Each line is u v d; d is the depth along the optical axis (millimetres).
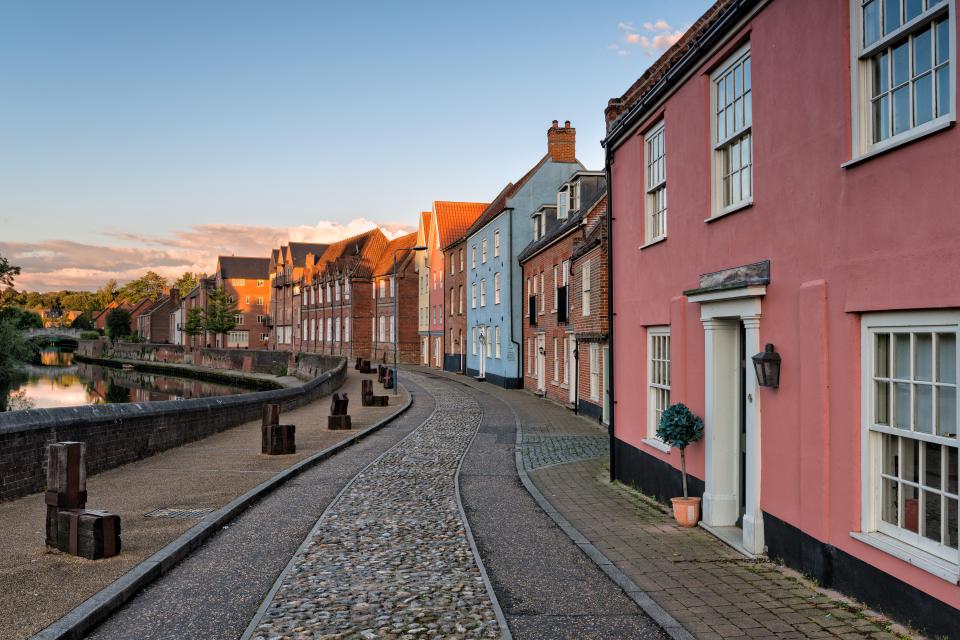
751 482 7473
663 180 10336
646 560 7273
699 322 8867
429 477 12461
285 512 9711
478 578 6723
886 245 5348
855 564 5723
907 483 5270
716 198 8500
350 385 37875
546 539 8266
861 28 5715
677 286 9594
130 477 11992
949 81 4816
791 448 6727
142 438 14180
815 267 6309
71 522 7086
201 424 17609
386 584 6531
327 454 15047
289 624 5527
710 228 8555
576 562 7328
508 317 34719
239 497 10180
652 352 10852
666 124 10008
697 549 7668
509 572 6984
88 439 12125
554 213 30969
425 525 8891
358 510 9773
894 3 5355
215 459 14148
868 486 5625
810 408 6312
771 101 7098
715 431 8469
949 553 4816
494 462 14148
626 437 11758
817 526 6219
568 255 25031
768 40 7145
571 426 20031
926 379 5105
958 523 4719
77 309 174000
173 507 9508
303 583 6559
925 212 4930
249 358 66000
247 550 7766
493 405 26469
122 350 93875
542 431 18984
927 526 5105
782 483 6898
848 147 5816
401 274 57469
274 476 12047
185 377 72312
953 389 4855
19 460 10289
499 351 36438
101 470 12508
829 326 6082
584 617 5750
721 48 8195
